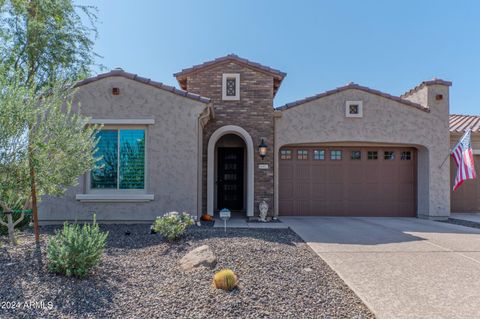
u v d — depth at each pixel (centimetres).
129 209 1203
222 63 1463
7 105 642
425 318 474
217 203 1700
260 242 863
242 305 485
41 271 577
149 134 1219
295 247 862
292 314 470
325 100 1509
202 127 1392
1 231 923
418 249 874
